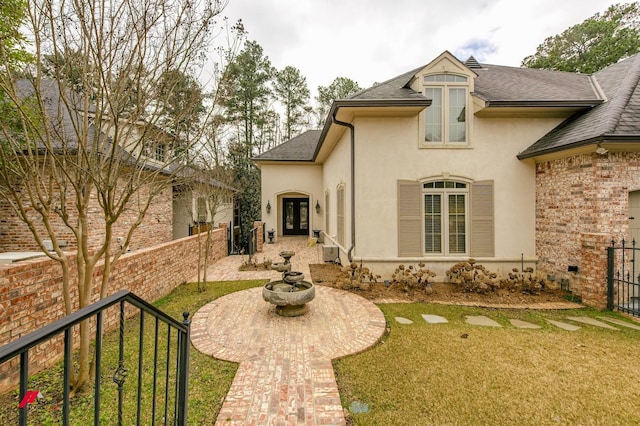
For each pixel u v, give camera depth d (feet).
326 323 18.30
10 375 11.27
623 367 13.35
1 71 10.22
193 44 12.51
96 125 10.73
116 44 10.66
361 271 26.08
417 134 27.99
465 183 28.25
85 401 10.96
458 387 11.91
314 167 57.31
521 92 29.50
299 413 10.53
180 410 8.31
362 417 10.31
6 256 13.66
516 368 13.29
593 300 21.68
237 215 70.03
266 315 19.69
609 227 22.47
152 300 22.25
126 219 33.40
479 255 28.22
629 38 62.44
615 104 24.36
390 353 14.75
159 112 13.55
